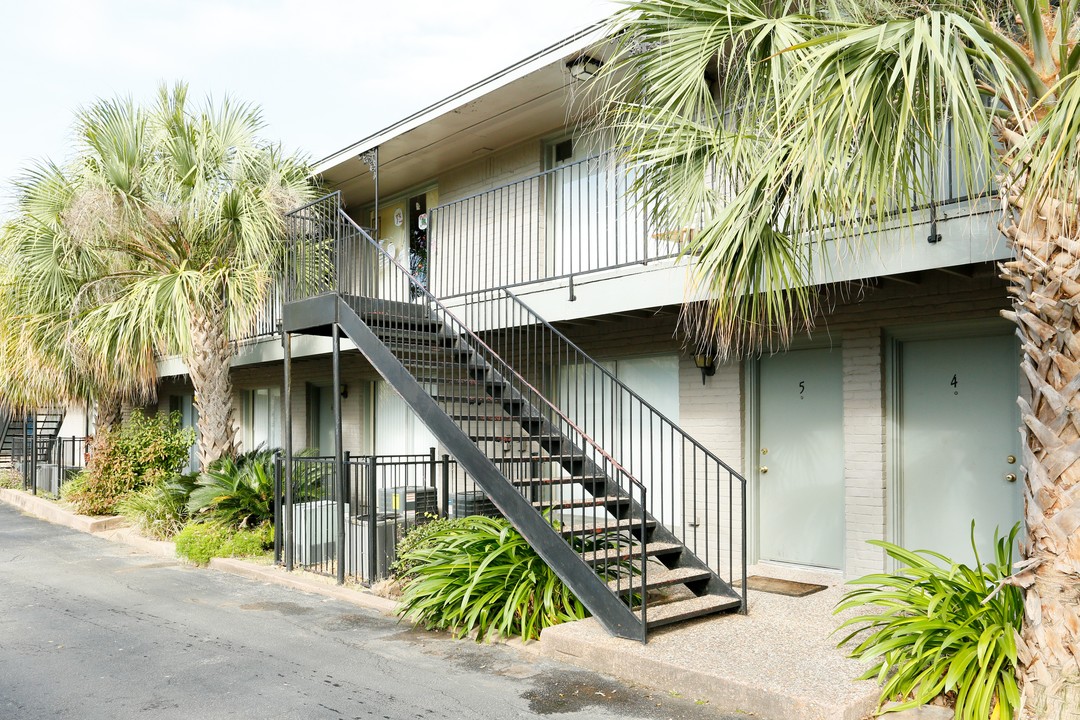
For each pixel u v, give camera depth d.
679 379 8.86
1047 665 3.86
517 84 8.84
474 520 7.28
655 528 6.84
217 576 8.88
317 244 10.98
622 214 9.33
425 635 6.32
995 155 3.88
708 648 5.27
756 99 4.73
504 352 10.23
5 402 17.03
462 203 11.64
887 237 6.00
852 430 7.46
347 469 8.70
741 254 4.96
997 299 6.59
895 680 4.32
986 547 6.86
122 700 4.89
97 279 11.91
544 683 5.11
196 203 10.52
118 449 13.33
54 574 9.03
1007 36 4.07
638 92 5.50
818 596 6.88
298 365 14.80
